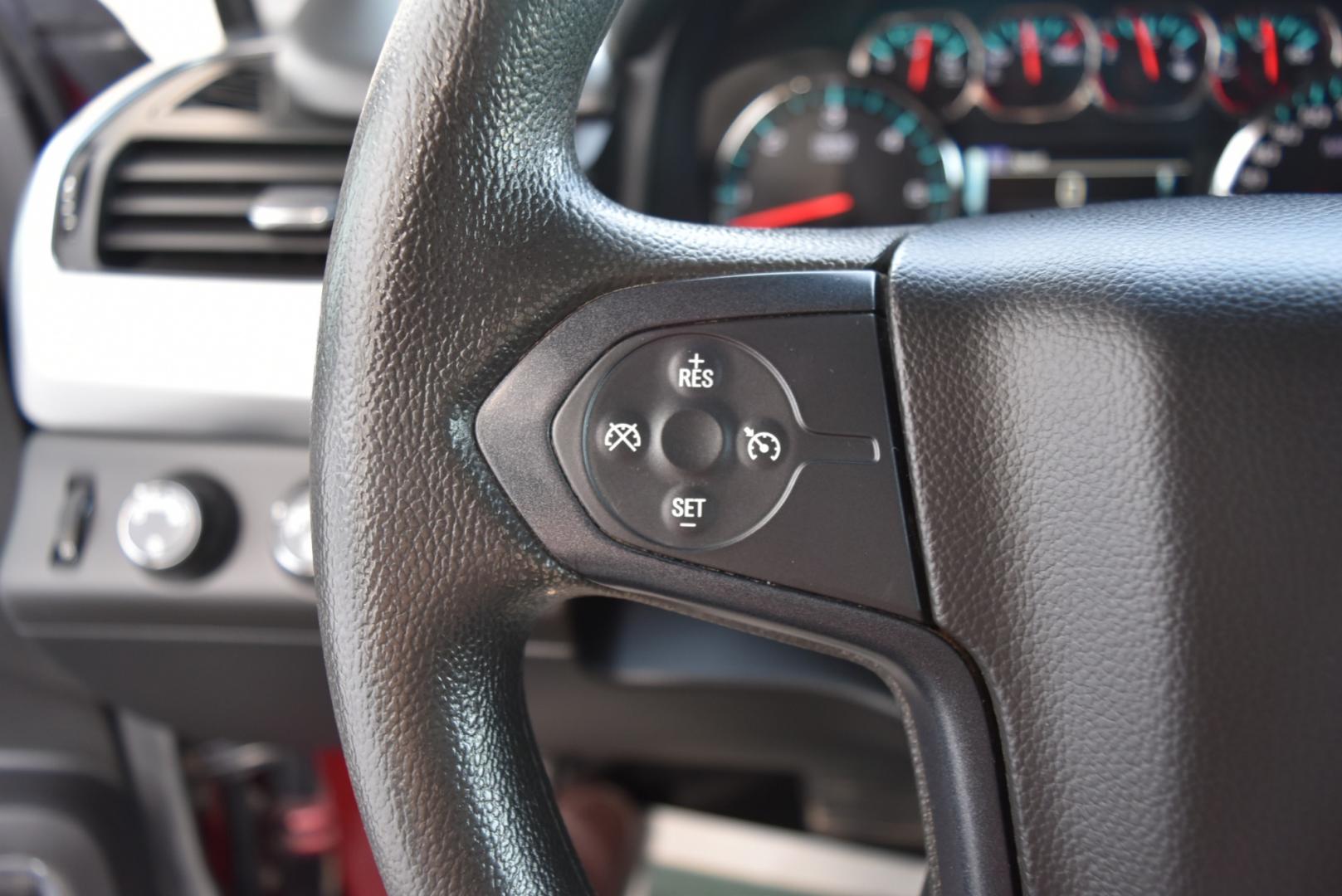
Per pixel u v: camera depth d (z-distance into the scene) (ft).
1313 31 3.84
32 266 3.10
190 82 3.41
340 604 1.55
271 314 3.03
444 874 1.54
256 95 3.36
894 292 1.60
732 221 4.12
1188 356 1.49
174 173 3.18
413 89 1.50
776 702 3.25
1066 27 3.94
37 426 3.19
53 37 3.54
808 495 1.57
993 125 4.02
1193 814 1.48
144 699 3.39
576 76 1.64
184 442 3.09
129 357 3.05
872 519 1.56
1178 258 1.55
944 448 1.56
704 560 1.58
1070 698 1.52
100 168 3.16
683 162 3.95
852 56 4.01
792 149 4.07
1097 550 1.51
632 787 4.81
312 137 3.19
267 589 3.03
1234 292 1.51
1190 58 3.91
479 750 1.58
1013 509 1.54
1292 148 3.92
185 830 3.98
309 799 4.46
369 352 1.51
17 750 3.75
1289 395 1.48
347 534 1.53
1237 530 1.48
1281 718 1.47
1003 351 1.55
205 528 2.96
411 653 1.54
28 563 3.10
